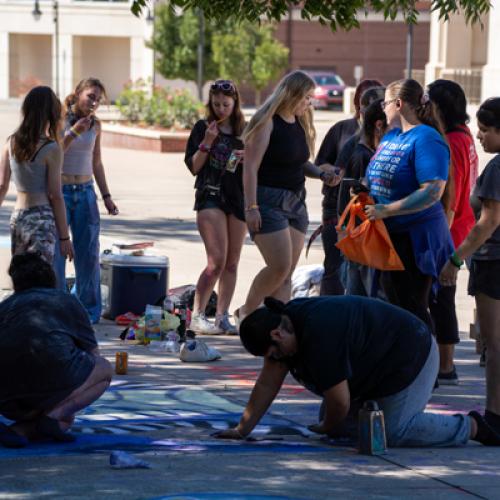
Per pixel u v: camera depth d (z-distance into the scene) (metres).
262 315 9.01
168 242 24.27
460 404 11.37
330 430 9.34
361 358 9.03
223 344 14.84
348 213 11.49
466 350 15.14
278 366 9.39
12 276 9.66
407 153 10.87
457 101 12.02
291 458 8.94
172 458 8.88
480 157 43.62
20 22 103.75
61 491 7.81
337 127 14.54
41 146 13.61
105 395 11.47
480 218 10.01
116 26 102.62
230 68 79.56
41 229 13.73
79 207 15.50
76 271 15.82
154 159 47.44
